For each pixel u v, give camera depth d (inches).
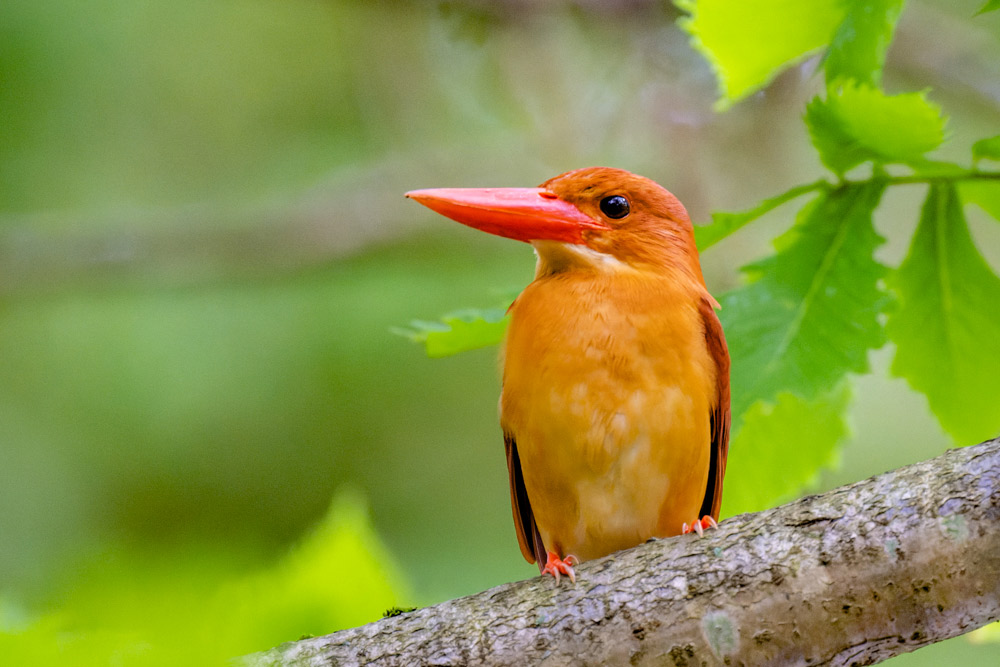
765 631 181.5
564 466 243.1
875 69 198.5
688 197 443.8
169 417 439.8
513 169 499.8
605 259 253.3
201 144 496.1
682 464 241.1
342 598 207.6
